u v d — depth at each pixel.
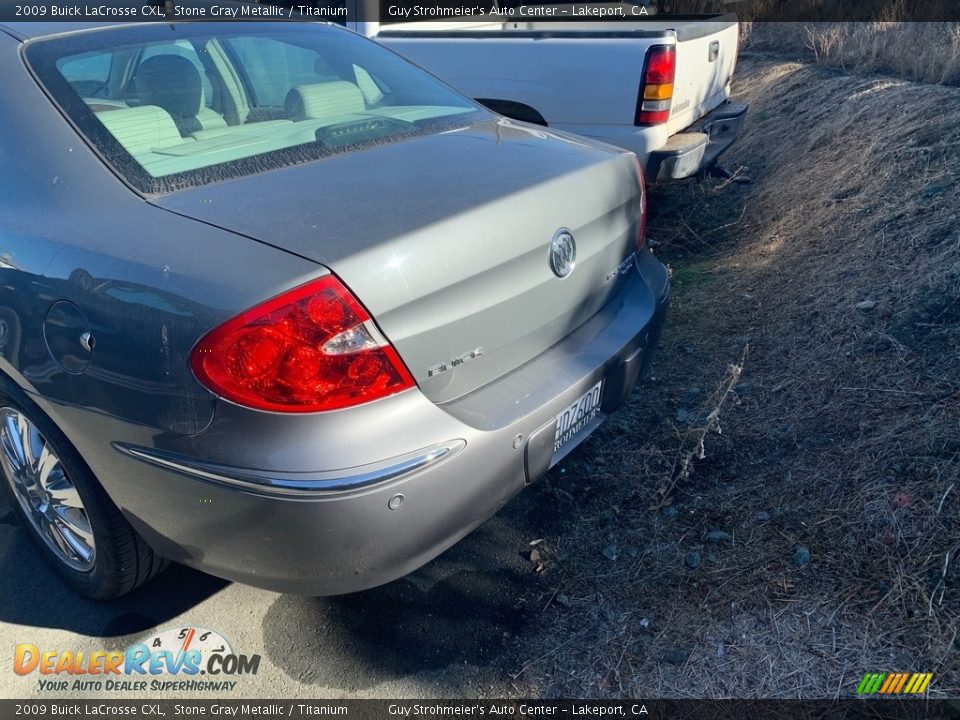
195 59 2.65
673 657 2.28
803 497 2.71
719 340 3.81
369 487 1.82
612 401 2.60
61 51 2.46
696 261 4.82
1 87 2.37
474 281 2.06
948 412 2.76
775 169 5.63
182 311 1.83
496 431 2.07
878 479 2.64
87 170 2.20
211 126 2.50
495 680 2.28
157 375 1.88
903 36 6.71
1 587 2.67
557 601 2.51
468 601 2.54
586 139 2.95
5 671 2.36
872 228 4.00
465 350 2.08
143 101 2.46
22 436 2.57
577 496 2.94
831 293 3.70
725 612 2.39
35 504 2.63
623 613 2.45
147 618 2.53
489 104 4.92
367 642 2.41
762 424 3.15
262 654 2.39
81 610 2.57
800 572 2.46
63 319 2.04
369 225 1.95
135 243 1.98
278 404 1.80
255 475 1.82
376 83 3.00
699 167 4.77
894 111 5.05
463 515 2.07
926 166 4.22
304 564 1.92
